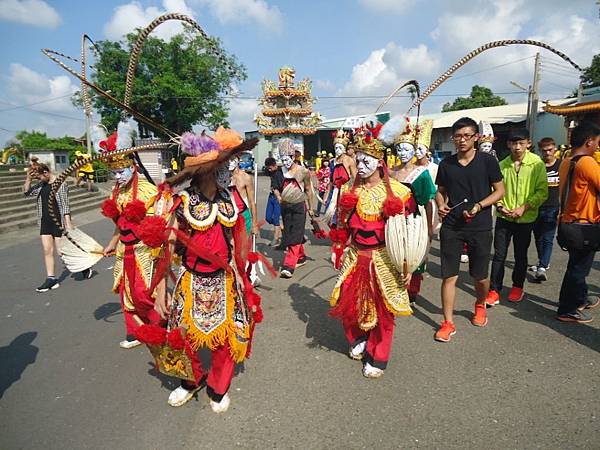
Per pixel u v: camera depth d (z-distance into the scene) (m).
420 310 4.62
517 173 4.53
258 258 3.12
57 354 3.88
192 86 31.11
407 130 3.96
